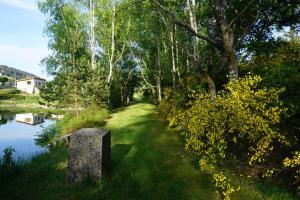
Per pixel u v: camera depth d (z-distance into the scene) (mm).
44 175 9109
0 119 32938
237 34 14242
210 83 10766
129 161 10148
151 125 17609
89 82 25375
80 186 8156
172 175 8727
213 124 7535
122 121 19781
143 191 7750
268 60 12109
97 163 8406
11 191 7883
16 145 17484
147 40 33156
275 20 14008
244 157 9125
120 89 40031
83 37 36656
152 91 38656
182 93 17672
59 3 37688
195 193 7523
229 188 6773
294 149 8062
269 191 7305
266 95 7910
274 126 7781
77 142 8492
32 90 104875
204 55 17438
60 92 26469
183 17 21609
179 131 15219
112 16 31656
